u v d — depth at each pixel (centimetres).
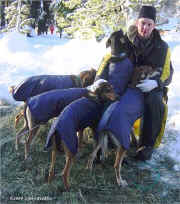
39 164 436
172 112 546
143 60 430
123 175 416
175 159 447
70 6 995
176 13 1306
